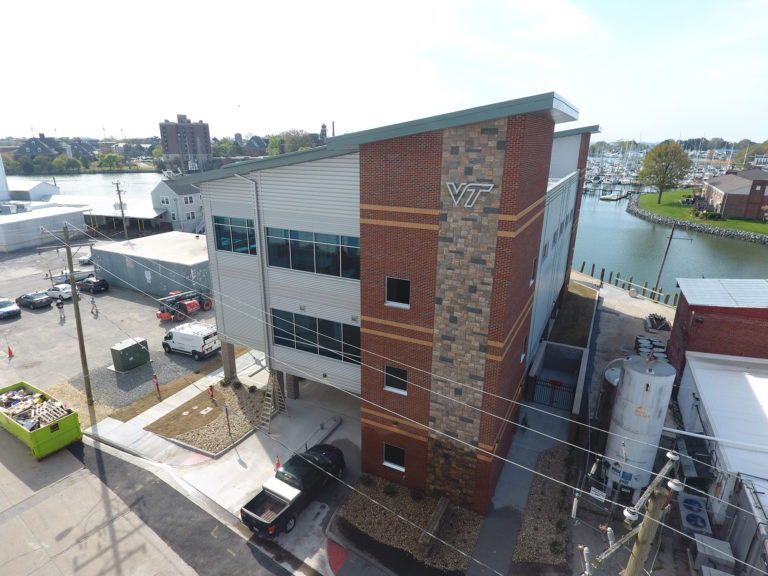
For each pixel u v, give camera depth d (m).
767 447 18.22
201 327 33.66
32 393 25.89
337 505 19.77
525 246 18.17
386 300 18.94
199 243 52.16
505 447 21.50
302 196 21.52
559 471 21.48
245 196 23.41
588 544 17.72
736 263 75.31
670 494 9.46
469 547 17.56
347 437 24.28
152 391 28.28
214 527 18.56
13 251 63.34
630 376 18.12
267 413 25.59
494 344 17.00
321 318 23.12
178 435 24.02
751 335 25.27
